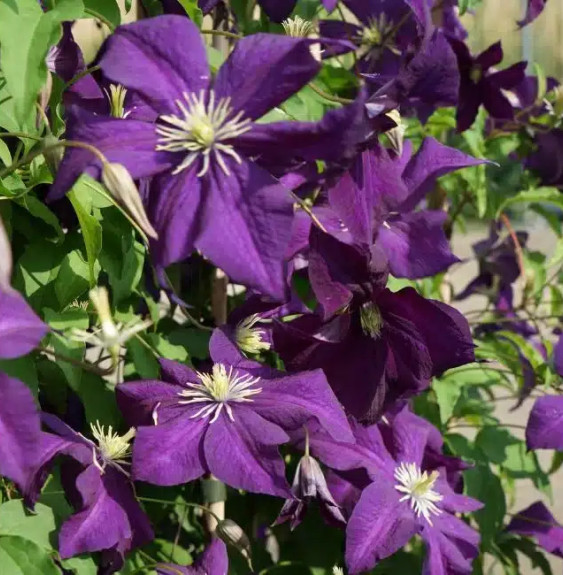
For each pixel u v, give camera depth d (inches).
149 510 24.4
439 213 21.2
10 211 19.7
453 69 18.7
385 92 18.5
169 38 17.1
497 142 31.3
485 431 29.0
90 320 22.0
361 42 25.5
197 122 16.9
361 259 18.8
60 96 19.6
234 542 21.1
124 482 19.9
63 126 20.1
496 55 26.0
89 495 18.9
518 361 28.1
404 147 22.6
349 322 19.5
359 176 18.9
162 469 18.9
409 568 26.5
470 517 28.9
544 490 28.9
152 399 19.7
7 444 15.6
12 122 19.8
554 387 28.9
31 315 15.7
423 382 19.7
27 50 17.4
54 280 20.4
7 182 19.5
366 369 19.8
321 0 24.4
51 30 17.5
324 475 22.7
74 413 22.5
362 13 25.5
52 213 19.7
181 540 26.7
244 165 16.8
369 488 21.5
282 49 16.9
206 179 16.8
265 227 16.5
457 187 30.5
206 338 23.9
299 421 19.3
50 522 19.4
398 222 21.3
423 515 22.6
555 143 31.1
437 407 28.6
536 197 30.4
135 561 21.9
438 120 28.8
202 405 19.7
